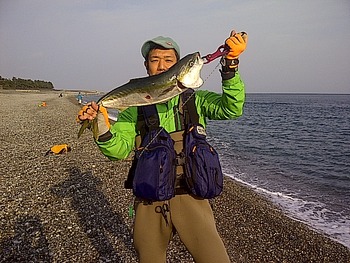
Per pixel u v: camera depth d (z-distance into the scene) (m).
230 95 1.33
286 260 3.21
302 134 15.48
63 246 3.00
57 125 12.62
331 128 18.48
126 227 3.41
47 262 2.73
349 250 3.46
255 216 4.30
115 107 1.36
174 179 1.35
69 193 4.52
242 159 9.05
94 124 1.32
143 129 1.43
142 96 1.34
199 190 1.33
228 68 1.31
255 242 3.55
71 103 29.58
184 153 1.38
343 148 11.36
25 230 3.30
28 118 15.23
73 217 3.65
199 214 1.37
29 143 8.62
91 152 7.50
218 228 3.89
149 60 1.50
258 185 6.21
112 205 4.05
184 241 1.37
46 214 3.72
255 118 25.31
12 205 3.99
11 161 6.50
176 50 1.50
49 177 5.33
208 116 1.48
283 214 4.55
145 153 1.37
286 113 31.59
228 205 4.70
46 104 26.48
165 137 1.38
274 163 8.55
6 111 18.84
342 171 7.64
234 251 3.34
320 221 4.35
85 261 2.76
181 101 1.44
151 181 1.32
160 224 1.39
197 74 1.29
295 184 6.36
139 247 1.41
